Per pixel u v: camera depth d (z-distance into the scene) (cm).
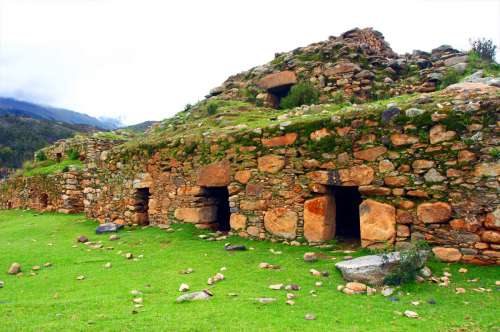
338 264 601
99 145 2166
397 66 1371
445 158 635
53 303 520
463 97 662
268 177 845
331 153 757
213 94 1761
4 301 548
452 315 439
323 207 770
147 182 1117
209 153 959
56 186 1834
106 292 569
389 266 553
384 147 696
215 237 907
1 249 905
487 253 591
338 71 1373
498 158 591
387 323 420
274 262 687
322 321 429
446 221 628
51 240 1018
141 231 1052
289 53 1628
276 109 1505
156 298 530
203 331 404
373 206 700
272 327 411
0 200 2364
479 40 1325
